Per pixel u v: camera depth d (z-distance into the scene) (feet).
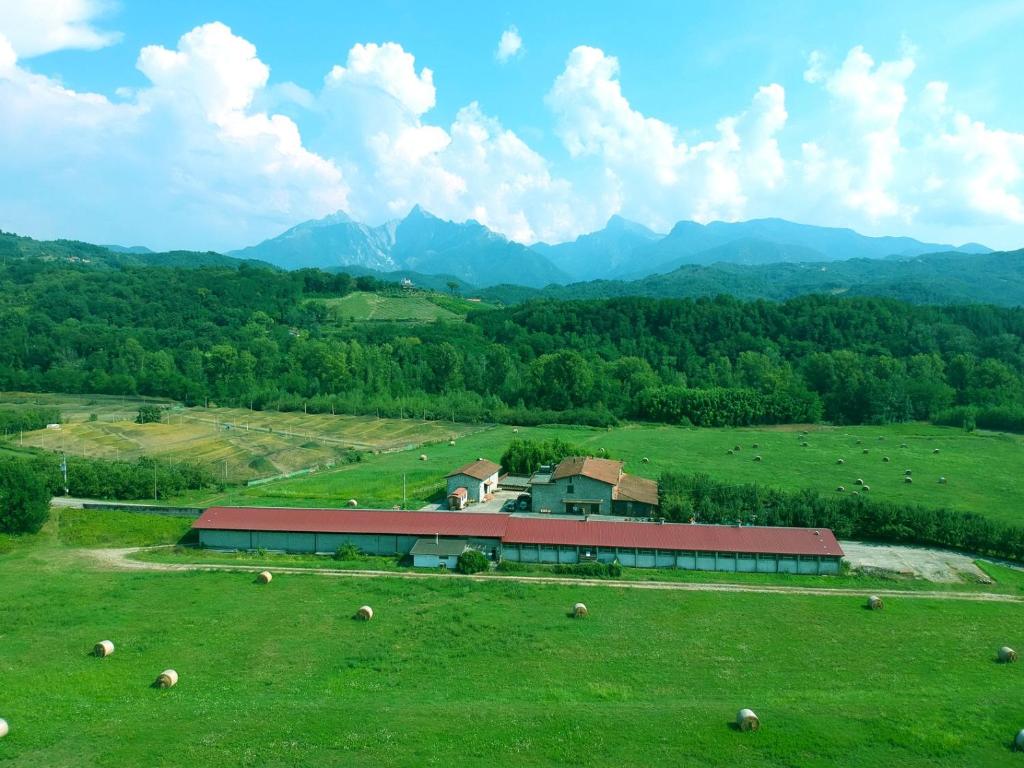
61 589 208.74
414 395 629.92
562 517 292.20
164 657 163.22
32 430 479.41
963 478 379.96
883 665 163.84
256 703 138.10
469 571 231.71
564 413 569.64
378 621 187.32
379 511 271.28
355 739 121.19
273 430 511.81
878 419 577.84
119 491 319.47
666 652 169.58
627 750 119.14
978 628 188.24
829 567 233.76
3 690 143.64
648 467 398.42
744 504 288.10
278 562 241.76
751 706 138.31
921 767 115.34
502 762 114.93
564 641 175.32
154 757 115.34
